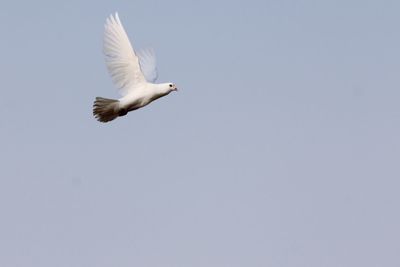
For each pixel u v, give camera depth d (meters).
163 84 17.80
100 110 17.64
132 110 17.88
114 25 17.83
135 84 17.75
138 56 18.28
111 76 17.75
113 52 17.77
